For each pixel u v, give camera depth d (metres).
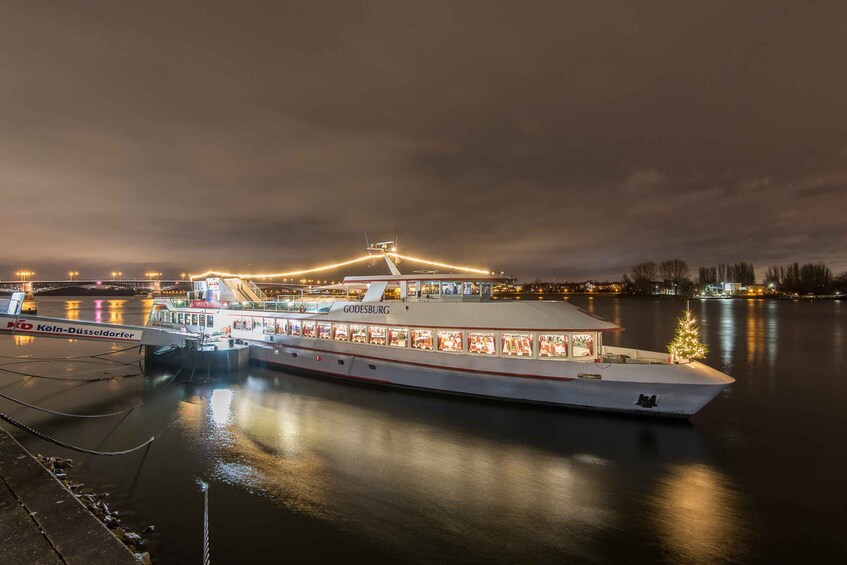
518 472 16.81
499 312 23.55
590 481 16.17
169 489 15.35
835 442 20.52
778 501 14.95
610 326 22.20
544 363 22.41
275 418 22.80
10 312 27.56
